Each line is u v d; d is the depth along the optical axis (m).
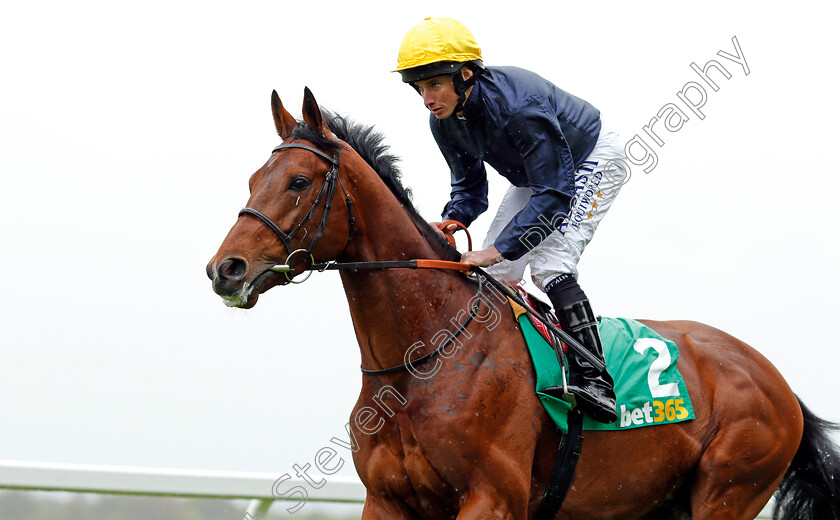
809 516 3.31
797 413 3.15
